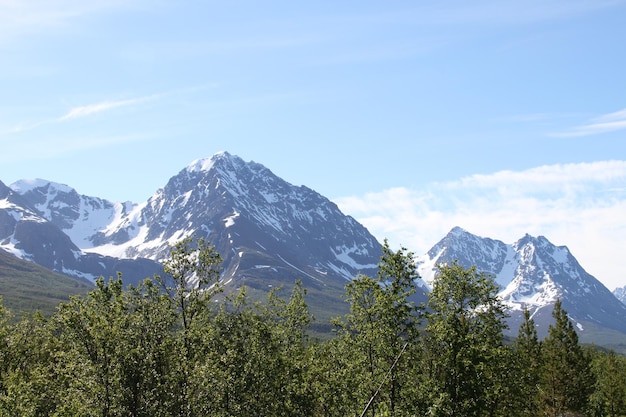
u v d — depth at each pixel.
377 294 44.94
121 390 39.84
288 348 54.41
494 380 49.12
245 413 44.69
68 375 41.06
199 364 42.94
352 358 46.09
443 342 46.97
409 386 44.38
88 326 40.78
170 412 40.88
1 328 52.38
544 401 82.25
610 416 92.00
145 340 43.00
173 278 49.00
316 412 50.91
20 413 41.59
